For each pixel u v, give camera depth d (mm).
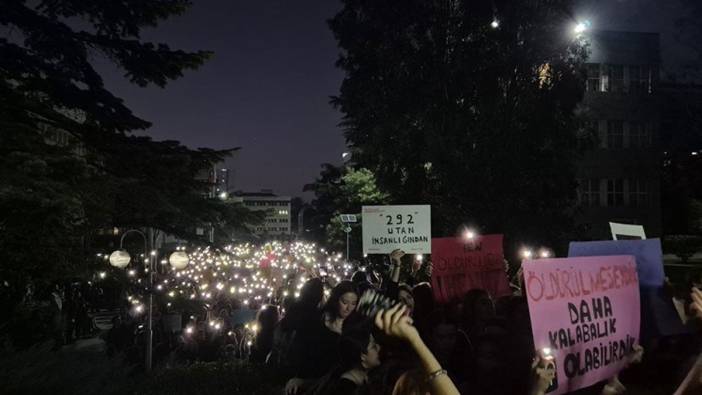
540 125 28359
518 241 26484
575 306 4254
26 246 9070
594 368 4305
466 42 30203
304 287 6254
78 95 12625
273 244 31734
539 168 28172
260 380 7738
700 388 2553
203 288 17609
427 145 28938
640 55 47500
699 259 40344
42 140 10594
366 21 33125
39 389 5316
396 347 2994
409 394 2934
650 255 5547
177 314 14148
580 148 31969
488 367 5031
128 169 12797
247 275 22344
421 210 11023
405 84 30922
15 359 5402
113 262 11344
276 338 6938
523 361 5023
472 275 8430
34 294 9992
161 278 16594
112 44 12508
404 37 31656
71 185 10352
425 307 6352
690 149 48031
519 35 29906
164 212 12523
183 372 9289
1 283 8859
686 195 50344
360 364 4238
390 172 32750
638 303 4762
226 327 14266
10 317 7660
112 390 6094
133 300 14883
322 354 5727
